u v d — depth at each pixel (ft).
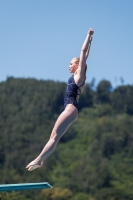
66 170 361.51
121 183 346.33
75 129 444.55
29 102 473.26
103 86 531.91
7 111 455.22
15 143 393.09
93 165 371.56
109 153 398.83
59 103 483.92
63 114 57.31
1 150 378.73
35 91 493.36
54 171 359.05
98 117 485.15
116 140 407.23
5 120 435.94
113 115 487.61
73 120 57.52
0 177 349.20
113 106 508.12
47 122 446.19
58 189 301.02
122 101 508.94
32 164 56.08
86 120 473.67
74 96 58.08
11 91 494.59
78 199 325.62
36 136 411.95
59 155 387.55
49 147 56.49
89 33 58.23
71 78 58.75
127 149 403.34
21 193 261.24
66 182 341.82
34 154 380.99
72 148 408.87
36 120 442.91
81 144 414.41
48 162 367.04
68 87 58.49
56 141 56.85
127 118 451.94
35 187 56.03
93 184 340.59
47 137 414.00
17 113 453.58
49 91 490.08
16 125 426.92
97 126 430.61
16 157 370.32
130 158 392.68
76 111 57.67
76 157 387.55
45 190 282.36
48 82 508.94
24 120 440.04
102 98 523.70
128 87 526.16
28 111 457.27
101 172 351.25
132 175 362.12
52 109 471.21
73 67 59.72
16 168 360.69
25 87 499.92
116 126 427.74
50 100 479.00
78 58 60.18
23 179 346.13
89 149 401.90
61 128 57.06
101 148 401.08
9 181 344.08
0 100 476.13
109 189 333.83
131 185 343.67
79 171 356.79
